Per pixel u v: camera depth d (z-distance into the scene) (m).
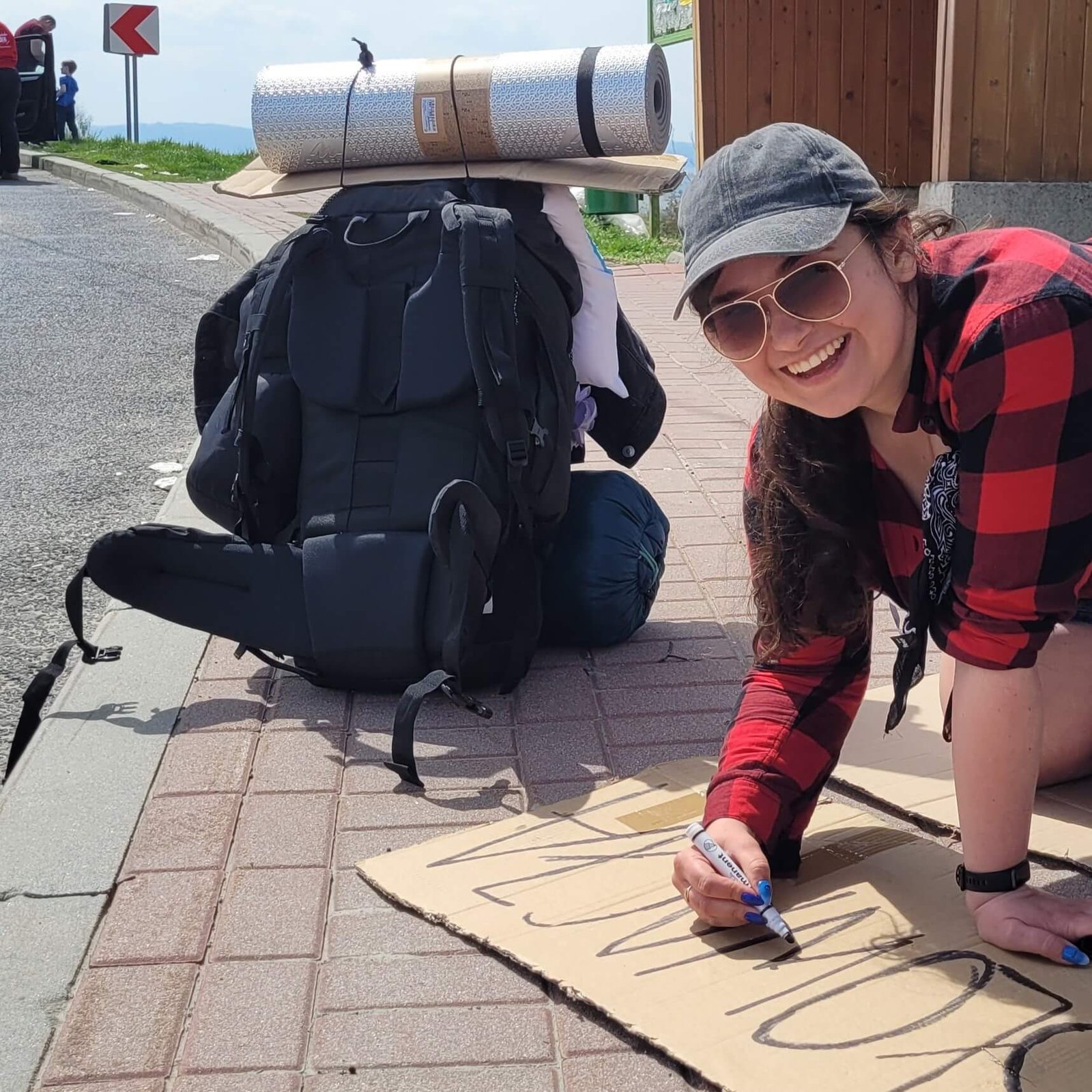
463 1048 1.93
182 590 3.17
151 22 19.17
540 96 3.16
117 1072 1.90
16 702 3.34
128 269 9.47
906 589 2.21
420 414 3.06
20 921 2.26
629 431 3.65
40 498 4.91
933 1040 1.82
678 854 2.16
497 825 2.53
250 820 2.60
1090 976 1.94
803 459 2.05
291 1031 1.98
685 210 1.85
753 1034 1.86
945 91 6.86
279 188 3.38
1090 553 1.82
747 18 8.88
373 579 3.00
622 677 3.22
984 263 1.80
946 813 2.52
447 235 3.07
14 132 15.43
